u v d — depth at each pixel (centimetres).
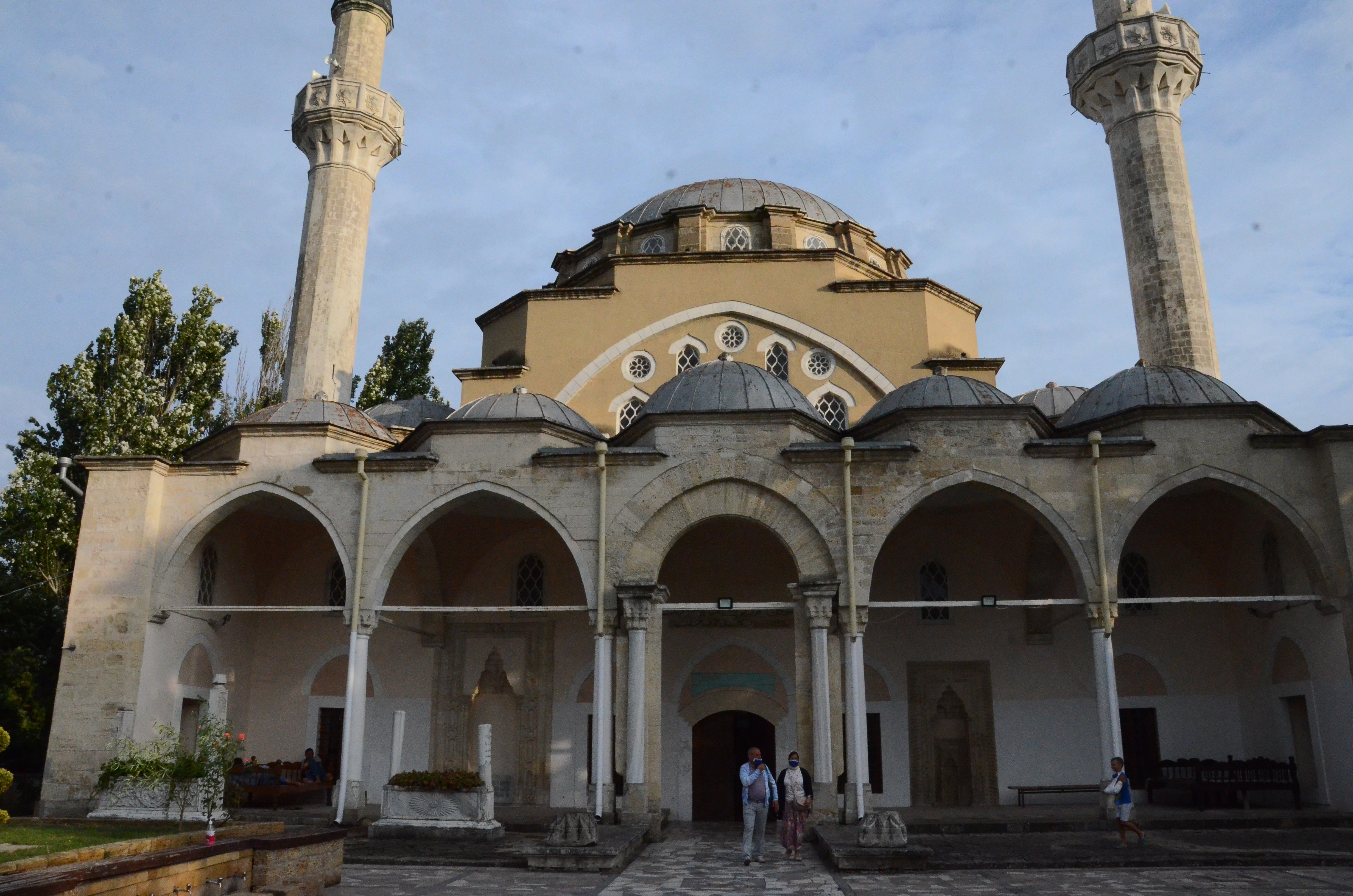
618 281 2741
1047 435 2117
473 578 2458
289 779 2248
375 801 2366
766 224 2908
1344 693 1898
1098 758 2284
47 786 1923
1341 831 1766
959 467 1933
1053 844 1631
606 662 1867
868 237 3038
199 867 998
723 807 2284
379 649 2445
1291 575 2084
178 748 1527
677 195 3175
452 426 2009
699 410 2000
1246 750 2272
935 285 2684
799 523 1917
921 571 2398
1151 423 1964
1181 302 2481
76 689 1969
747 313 2681
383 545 1977
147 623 2006
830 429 2066
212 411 3459
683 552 2400
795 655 2003
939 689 2348
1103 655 1852
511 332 2781
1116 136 2692
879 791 2294
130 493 2058
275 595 2506
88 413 2942
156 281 3269
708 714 2306
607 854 1412
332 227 2681
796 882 1313
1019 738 2306
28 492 2762
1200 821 1823
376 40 2978
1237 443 1947
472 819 1694
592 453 1962
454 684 2391
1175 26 2714
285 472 2050
